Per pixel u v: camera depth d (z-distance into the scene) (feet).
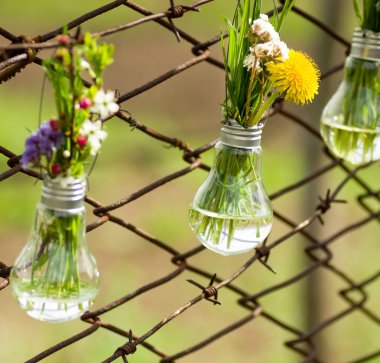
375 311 10.32
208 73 17.70
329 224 12.38
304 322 7.89
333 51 7.11
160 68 17.43
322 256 7.72
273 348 9.78
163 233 12.46
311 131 5.07
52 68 4.06
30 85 15.87
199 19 18.26
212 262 11.42
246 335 10.03
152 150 14.30
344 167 5.16
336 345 9.51
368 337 9.78
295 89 4.20
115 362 7.92
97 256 11.71
